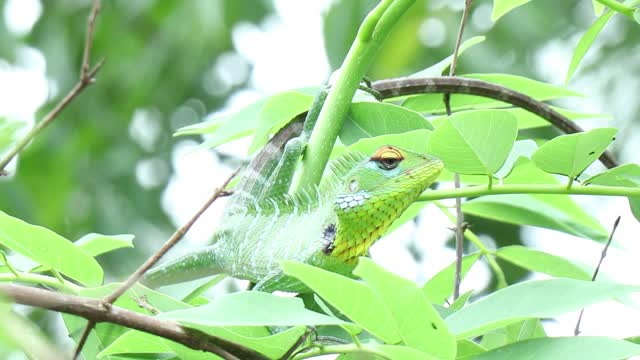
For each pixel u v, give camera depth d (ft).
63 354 7.32
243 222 7.75
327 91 7.76
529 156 7.68
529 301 7.48
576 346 7.46
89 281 7.59
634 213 7.72
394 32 9.79
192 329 7.48
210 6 10.24
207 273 7.77
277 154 7.77
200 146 7.71
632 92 9.60
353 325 7.43
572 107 9.77
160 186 11.41
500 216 7.84
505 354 7.47
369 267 7.39
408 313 7.42
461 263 7.79
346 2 9.61
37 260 7.58
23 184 9.70
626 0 7.79
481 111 7.55
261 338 7.49
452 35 9.82
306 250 7.71
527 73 9.86
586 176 7.71
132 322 7.45
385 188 7.72
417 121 7.73
